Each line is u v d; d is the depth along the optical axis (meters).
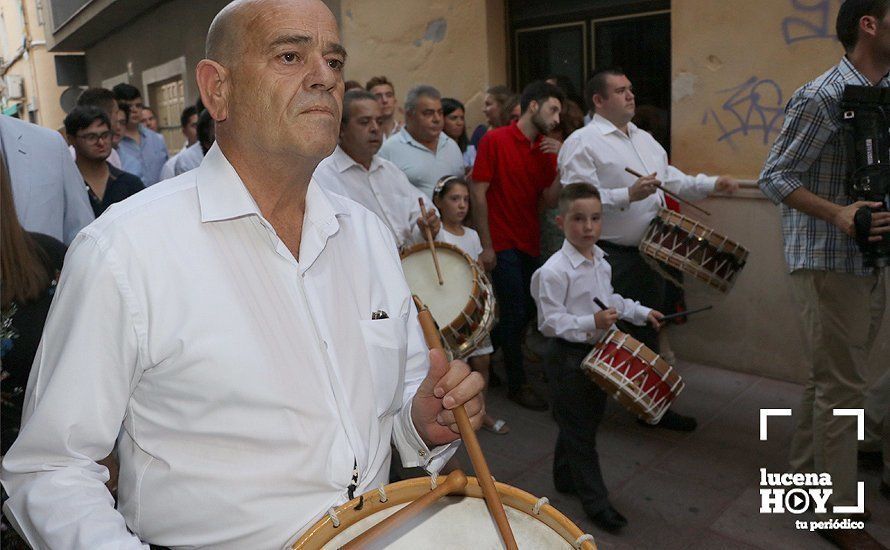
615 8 5.11
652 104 5.07
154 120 8.41
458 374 1.29
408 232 3.81
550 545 1.18
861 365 2.88
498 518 1.17
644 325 3.60
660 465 3.59
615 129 3.99
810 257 2.86
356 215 1.45
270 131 1.17
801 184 2.83
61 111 16.69
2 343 1.96
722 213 4.44
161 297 1.11
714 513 3.18
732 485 3.39
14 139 2.75
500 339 4.40
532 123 4.35
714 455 3.66
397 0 6.25
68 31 14.26
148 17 12.21
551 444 3.87
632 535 3.05
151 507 1.17
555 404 3.12
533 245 4.48
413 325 1.53
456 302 3.38
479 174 4.38
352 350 1.29
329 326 1.26
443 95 6.04
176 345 1.11
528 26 5.67
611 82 3.93
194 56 10.63
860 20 2.70
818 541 2.96
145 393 1.16
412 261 3.61
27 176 2.76
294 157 1.19
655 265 3.76
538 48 5.64
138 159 6.63
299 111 1.16
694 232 3.49
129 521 1.21
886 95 2.67
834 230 2.79
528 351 4.99
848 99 2.68
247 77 1.16
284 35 1.15
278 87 1.15
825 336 2.87
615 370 2.82
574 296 3.18
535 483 3.49
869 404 3.38
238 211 1.18
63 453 1.11
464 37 5.78
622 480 3.47
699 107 4.46
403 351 1.37
